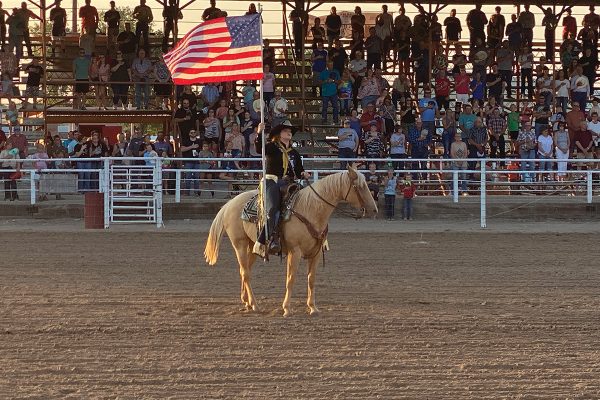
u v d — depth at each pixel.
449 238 24.86
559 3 39.75
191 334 13.58
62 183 30.98
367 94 35.62
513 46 38.66
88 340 13.19
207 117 33.72
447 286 17.59
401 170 29.75
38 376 11.38
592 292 17.03
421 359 12.19
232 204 15.62
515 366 11.86
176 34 35.75
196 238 24.69
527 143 33.12
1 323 14.26
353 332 13.71
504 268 19.78
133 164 31.69
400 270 19.47
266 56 36.38
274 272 19.11
